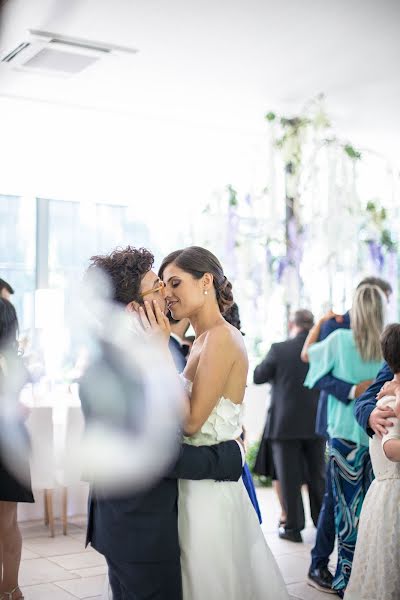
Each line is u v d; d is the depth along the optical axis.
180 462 2.35
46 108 7.07
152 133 7.59
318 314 7.63
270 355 5.32
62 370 6.95
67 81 6.38
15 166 7.05
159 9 5.03
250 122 7.68
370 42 5.70
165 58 5.89
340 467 3.86
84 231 7.73
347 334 3.96
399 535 2.86
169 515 2.36
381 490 2.91
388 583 2.84
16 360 3.74
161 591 2.32
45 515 5.78
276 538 5.29
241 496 2.55
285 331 7.84
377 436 2.92
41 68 6.04
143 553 2.30
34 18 5.13
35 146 7.11
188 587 2.43
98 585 4.28
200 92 6.73
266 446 5.46
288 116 7.39
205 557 2.43
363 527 2.96
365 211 7.64
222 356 2.47
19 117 7.01
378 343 3.89
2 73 6.17
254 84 6.55
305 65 6.13
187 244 7.86
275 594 2.54
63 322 6.80
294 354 5.26
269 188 7.50
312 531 5.59
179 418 2.36
